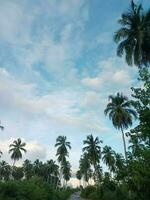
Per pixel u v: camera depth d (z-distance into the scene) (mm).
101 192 59469
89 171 117250
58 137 94438
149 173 12766
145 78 14289
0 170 134250
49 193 43656
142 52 37094
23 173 139125
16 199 28422
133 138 13828
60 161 93250
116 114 56969
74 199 65938
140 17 38062
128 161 13930
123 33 38062
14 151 92312
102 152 82438
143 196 13367
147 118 13695
